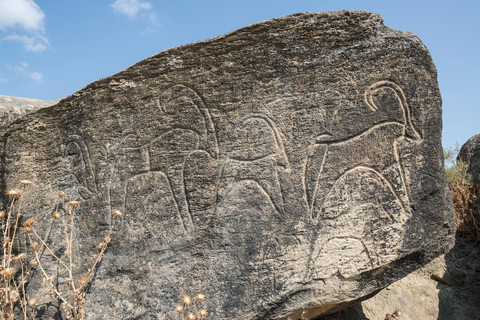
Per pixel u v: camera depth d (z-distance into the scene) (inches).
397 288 162.6
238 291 115.2
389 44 122.6
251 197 119.2
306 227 117.7
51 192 131.6
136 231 123.0
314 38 121.7
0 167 139.5
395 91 122.3
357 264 117.5
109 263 123.0
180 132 123.8
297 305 116.5
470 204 187.0
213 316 114.1
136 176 125.4
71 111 132.4
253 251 116.9
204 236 119.3
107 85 128.8
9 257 117.9
